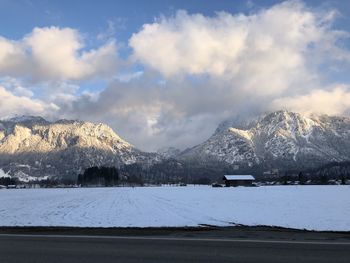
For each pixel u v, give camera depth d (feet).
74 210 116.37
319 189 288.71
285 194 212.64
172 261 33.94
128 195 236.84
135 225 72.69
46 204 149.79
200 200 169.17
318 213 98.17
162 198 192.44
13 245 43.32
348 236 52.49
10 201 175.63
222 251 38.68
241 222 79.61
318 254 36.94
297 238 49.88
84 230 60.64
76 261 34.19
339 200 150.51
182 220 84.07
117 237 50.29
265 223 77.46
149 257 35.76
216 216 93.30
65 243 44.65
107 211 111.24
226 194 236.43
